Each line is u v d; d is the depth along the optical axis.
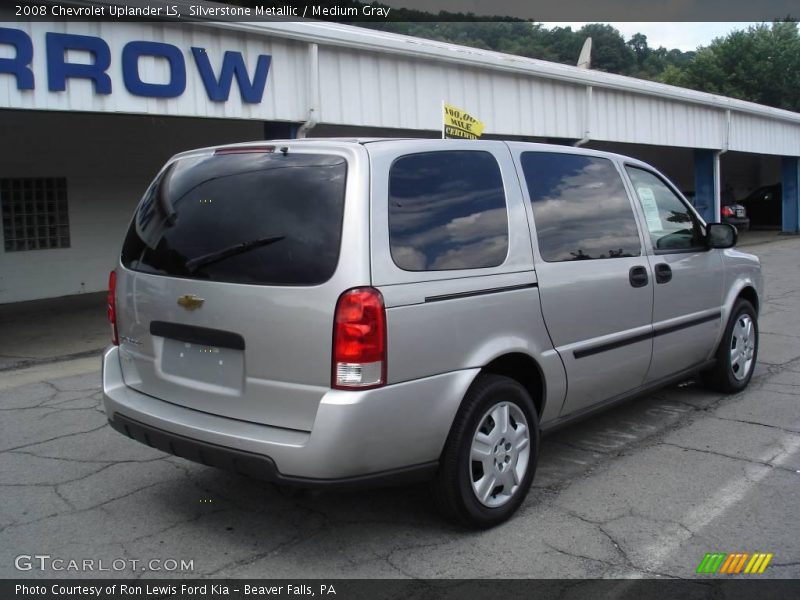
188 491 4.31
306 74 9.83
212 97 8.94
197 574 3.37
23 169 11.88
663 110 17.33
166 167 4.09
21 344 8.75
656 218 5.12
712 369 6.00
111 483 4.43
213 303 3.43
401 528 3.81
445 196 3.64
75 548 3.62
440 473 3.56
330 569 3.41
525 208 4.05
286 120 9.68
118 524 3.88
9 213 11.78
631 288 4.65
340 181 3.31
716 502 4.09
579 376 4.26
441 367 3.43
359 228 3.21
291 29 9.41
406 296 3.29
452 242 3.59
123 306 3.96
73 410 5.97
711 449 4.91
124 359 4.03
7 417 5.79
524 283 3.87
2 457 4.88
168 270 3.67
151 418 3.64
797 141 23.19
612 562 3.45
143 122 13.32
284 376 3.24
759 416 5.59
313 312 3.16
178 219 3.75
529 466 3.94
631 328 4.68
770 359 7.43
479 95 12.54
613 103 15.73
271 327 3.25
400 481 3.37
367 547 3.61
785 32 39.59
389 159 3.44
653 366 4.95
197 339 3.53
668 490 4.25
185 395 3.61
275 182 3.48
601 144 24.22
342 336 3.12
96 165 12.77
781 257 16.81
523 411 3.89
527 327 3.89
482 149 3.96
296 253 3.27
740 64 40.00
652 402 6.00
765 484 4.32
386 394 3.20
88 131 12.61
